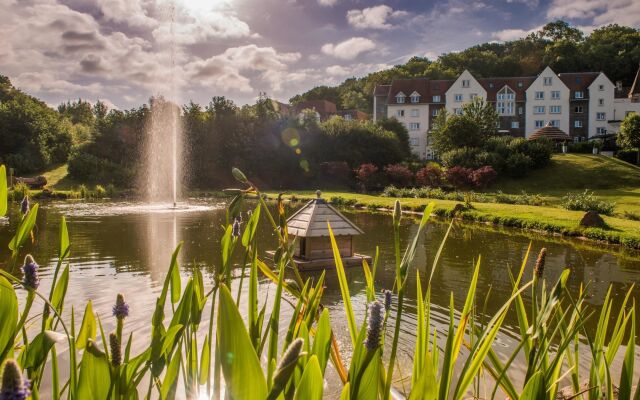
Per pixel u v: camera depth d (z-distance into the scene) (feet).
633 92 196.44
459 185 127.13
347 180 143.64
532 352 4.57
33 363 3.93
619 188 116.98
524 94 190.70
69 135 170.81
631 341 4.46
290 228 32.73
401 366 15.72
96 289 25.62
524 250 42.01
